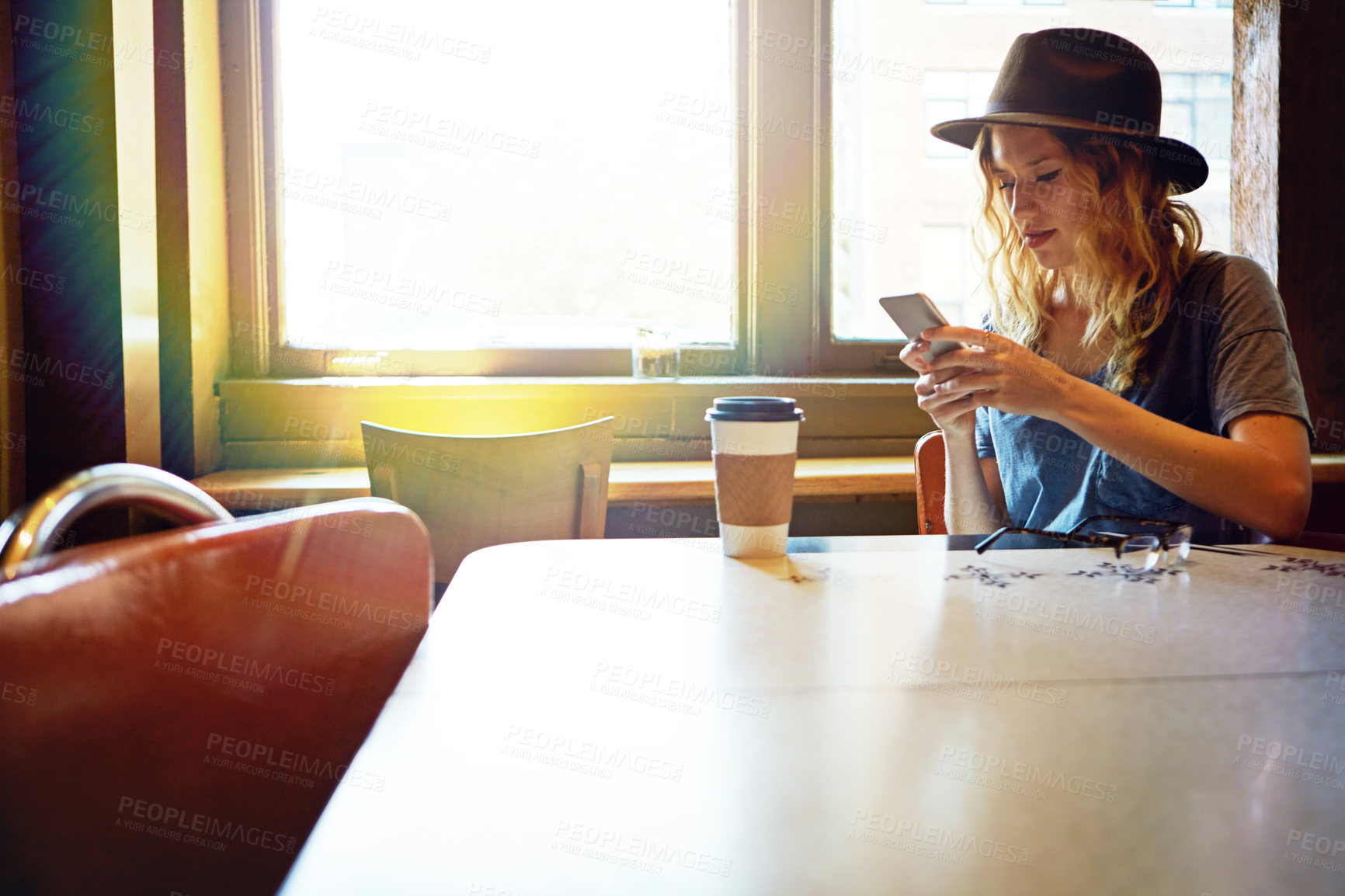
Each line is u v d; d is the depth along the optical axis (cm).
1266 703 46
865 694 48
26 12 176
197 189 216
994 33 255
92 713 35
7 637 31
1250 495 98
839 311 258
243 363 238
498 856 32
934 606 65
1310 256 232
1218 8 254
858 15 251
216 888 42
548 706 46
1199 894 29
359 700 54
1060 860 31
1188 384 126
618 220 252
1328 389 234
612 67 248
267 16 236
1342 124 231
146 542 41
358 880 30
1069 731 43
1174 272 127
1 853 30
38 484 182
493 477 148
